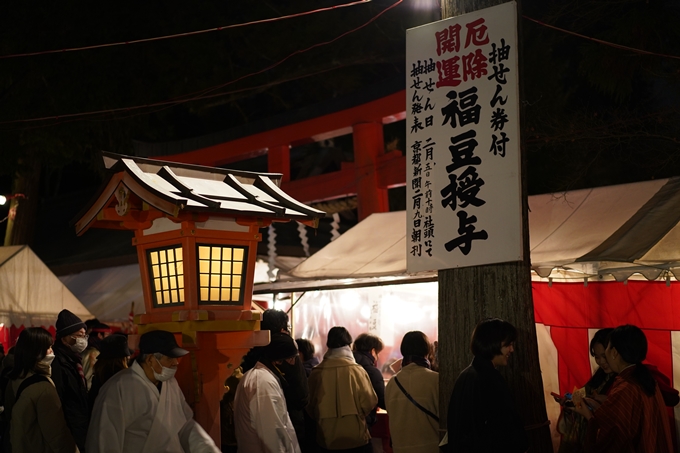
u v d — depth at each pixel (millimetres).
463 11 4750
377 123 13211
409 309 8773
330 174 14000
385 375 8773
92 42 14672
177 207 3828
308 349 6348
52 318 10281
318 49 16172
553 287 6910
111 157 4312
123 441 3533
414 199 4695
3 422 5191
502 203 4312
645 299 6289
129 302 13320
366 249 8578
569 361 6727
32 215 17312
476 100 4520
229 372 4285
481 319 4387
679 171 12297
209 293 4176
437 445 4742
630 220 5898
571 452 4766
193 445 3562
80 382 4957
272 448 4145
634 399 3736
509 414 3551
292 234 15047
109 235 17516
